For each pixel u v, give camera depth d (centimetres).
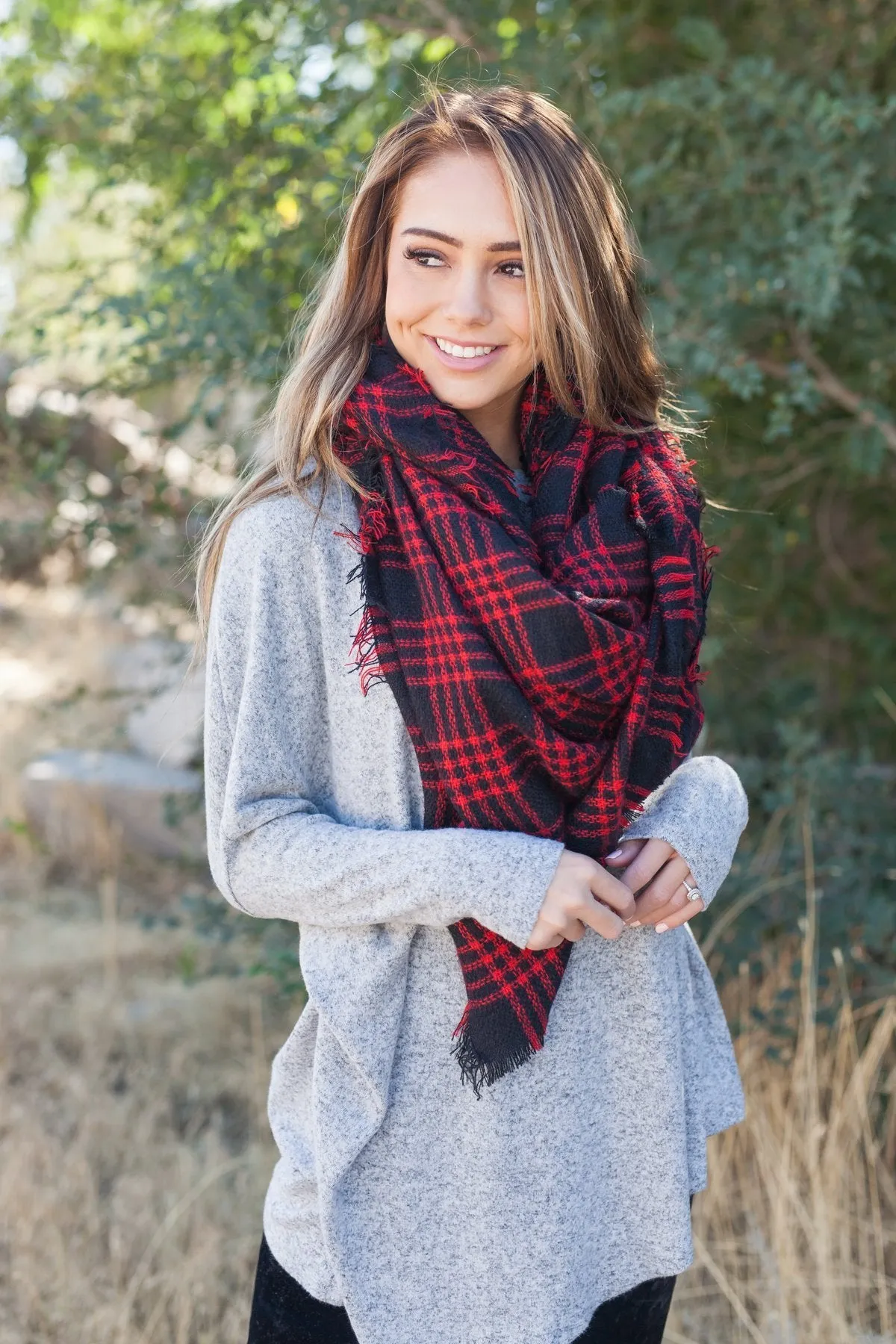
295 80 267
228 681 133
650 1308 146
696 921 271
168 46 308
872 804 297
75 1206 256
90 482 333
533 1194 132
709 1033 152
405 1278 133
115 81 307
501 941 128
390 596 128
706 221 283
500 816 127
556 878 122
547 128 136
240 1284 238
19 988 352
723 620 305
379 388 134
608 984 138
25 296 335
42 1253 240
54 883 421
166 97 292
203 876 416
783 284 252
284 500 132
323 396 133
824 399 313
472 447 134
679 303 258
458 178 132
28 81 309
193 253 283
